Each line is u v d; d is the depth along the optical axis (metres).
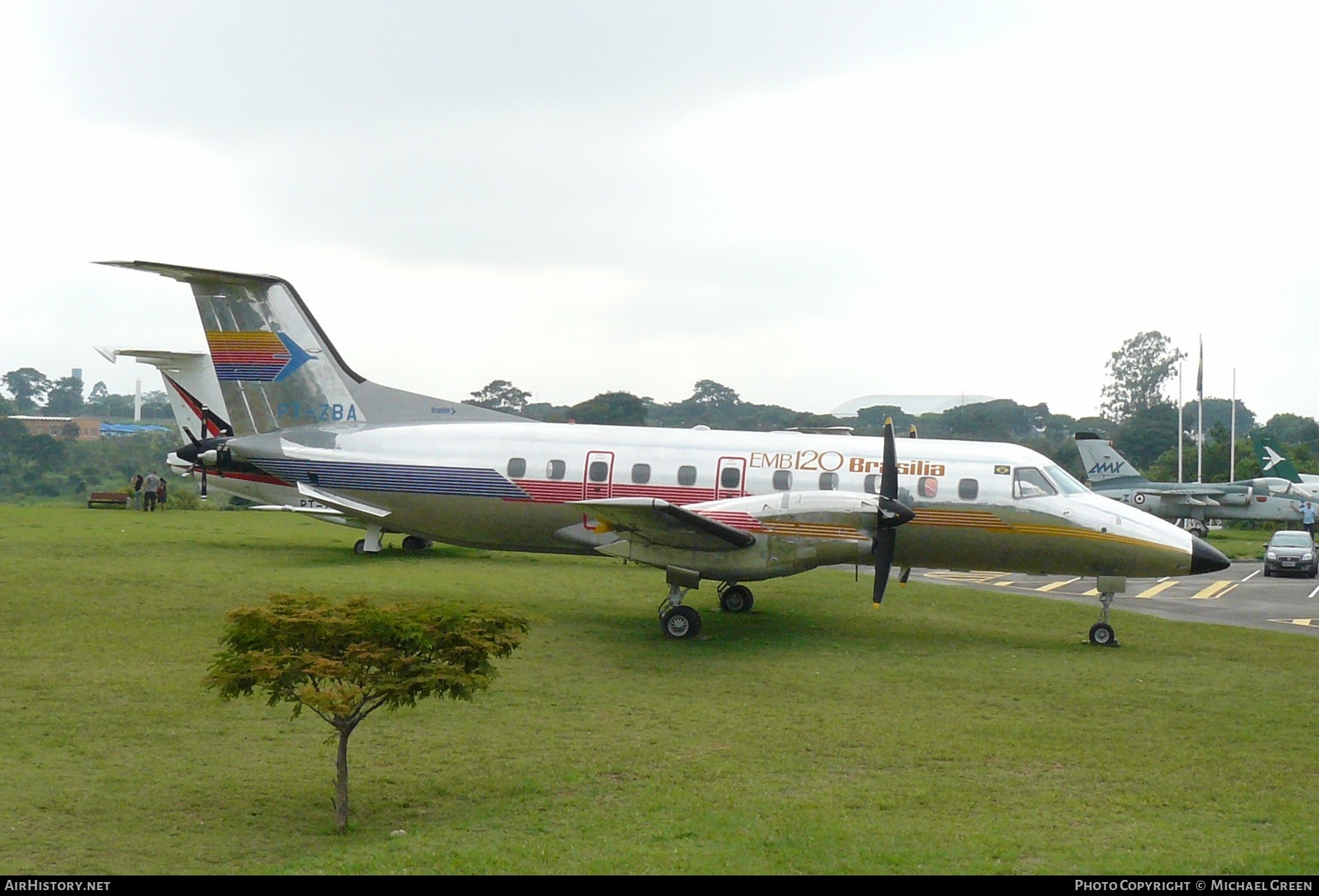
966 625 22.22
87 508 44.34
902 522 19.53
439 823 10.71
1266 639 21.64
